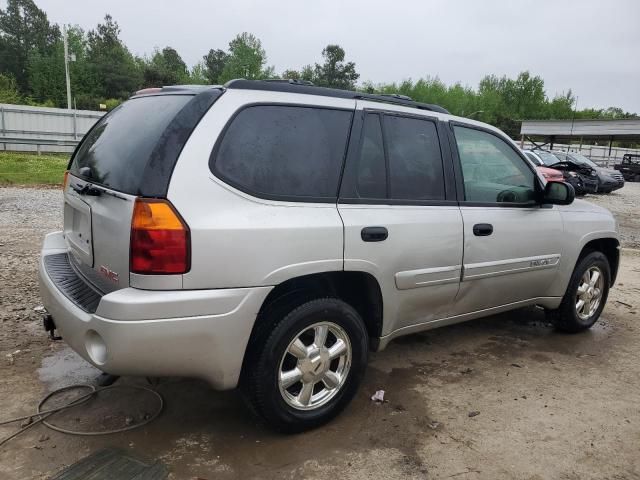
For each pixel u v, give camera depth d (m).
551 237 4.38
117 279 2.69
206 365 2.67
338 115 3.21
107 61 72.06
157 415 3.20
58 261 3.46
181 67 87.50
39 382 3.56
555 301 4.66
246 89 2.92
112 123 3.37
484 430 3.23
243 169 2.77
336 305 3.09
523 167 4.32
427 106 3.79
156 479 2.64
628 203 18.45
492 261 3.93
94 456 2.79
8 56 75.44
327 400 3.17
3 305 4.94
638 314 5.71
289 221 2.84
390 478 2.73
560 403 3.61
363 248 3.13
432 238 3.50
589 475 2.83
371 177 3.29
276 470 2.76
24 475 2.62
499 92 81.19
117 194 2.69
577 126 37.31
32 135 26.62
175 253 2.52
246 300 2.70
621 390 3.84
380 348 3.48
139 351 2.50
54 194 13.48
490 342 4.71
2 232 8.31
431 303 3.67
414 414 3.38
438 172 3.67
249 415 3.28
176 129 2.65
